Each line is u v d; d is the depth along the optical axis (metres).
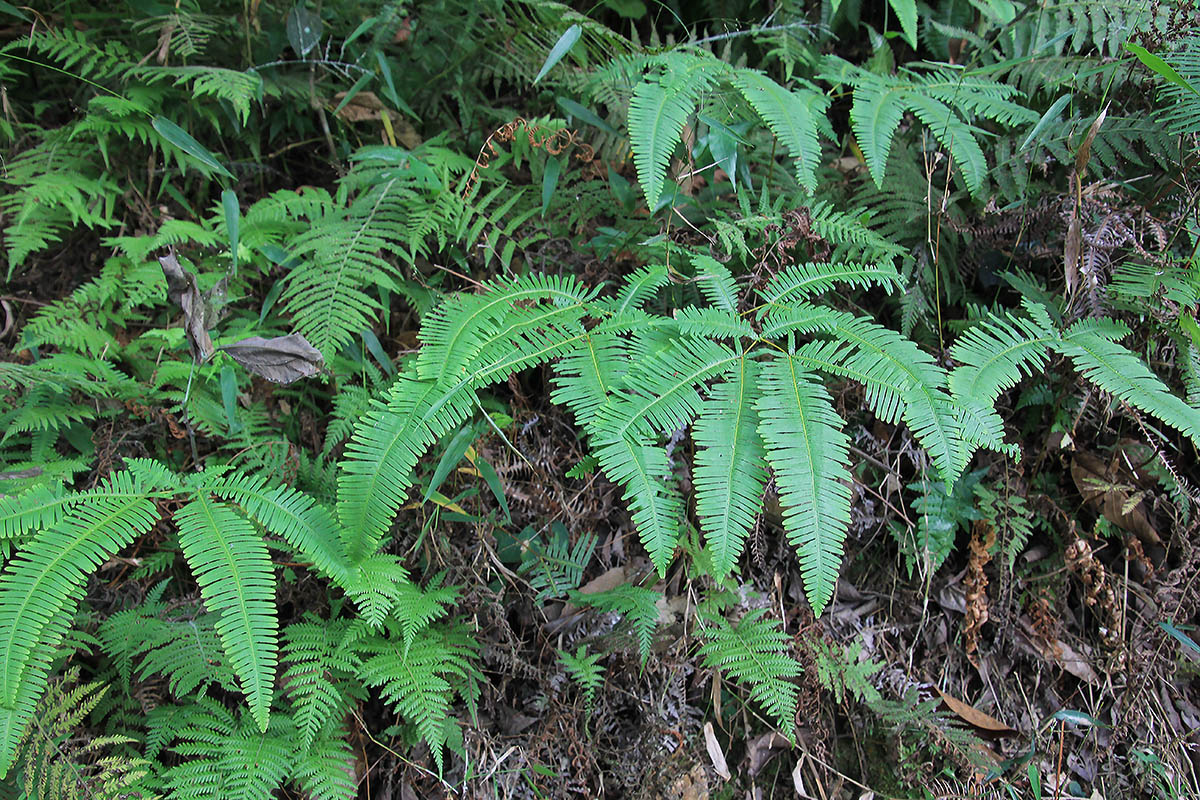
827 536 1.88
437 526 2.58
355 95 3.10
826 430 1.98
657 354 2.14
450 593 2.43
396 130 3.19
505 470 2.71
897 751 2.77
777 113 2.52
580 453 2.84
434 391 2.09
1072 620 2.95
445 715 2.49
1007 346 2.34
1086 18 2.96
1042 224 2.90
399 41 3.14
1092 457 2.92
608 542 2.81
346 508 2.01
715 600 2.66
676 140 2.44
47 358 2.61
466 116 3.16
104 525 2.03
